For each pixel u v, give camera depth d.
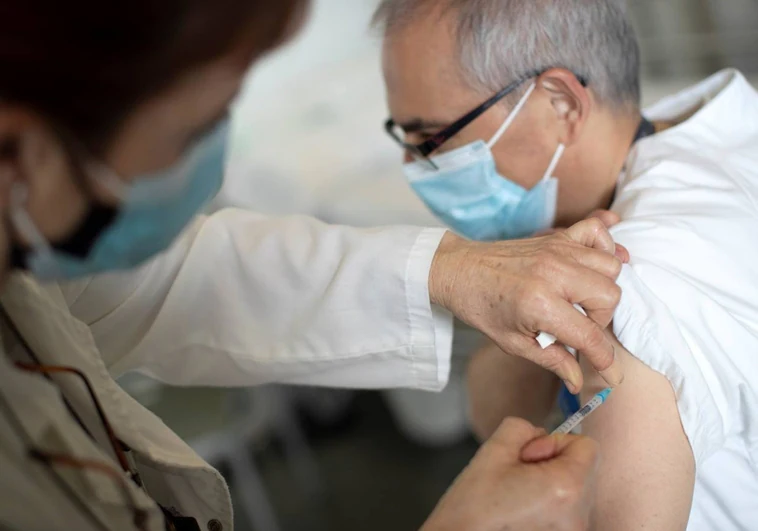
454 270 0.94
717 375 0.88
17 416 0.68
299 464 2.92
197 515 0.93
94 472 0.72
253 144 2.99
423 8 1.10
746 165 1.08
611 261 0.86
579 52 1.05
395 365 1.05
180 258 1.12
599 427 0.88
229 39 0.51
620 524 0.85
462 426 2.86
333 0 3.46
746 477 0.95
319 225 1.11
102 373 0.84
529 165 1.14
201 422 2.20
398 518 2.64
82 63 0.47
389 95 1.19
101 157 0.53
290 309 1.09
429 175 1.22
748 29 2.72
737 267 0.95
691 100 1.21
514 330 0.86
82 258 0.61
